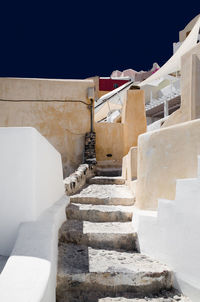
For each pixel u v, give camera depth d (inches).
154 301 115.3
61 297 117.8
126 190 276.1
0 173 114.0
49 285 81.7
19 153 115.2
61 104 453.4
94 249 154.9
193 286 114.3
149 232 148.7
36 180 118.6
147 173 177.8
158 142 167.2
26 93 450.6
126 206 219.3
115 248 161.2
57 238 147.3
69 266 128.7
